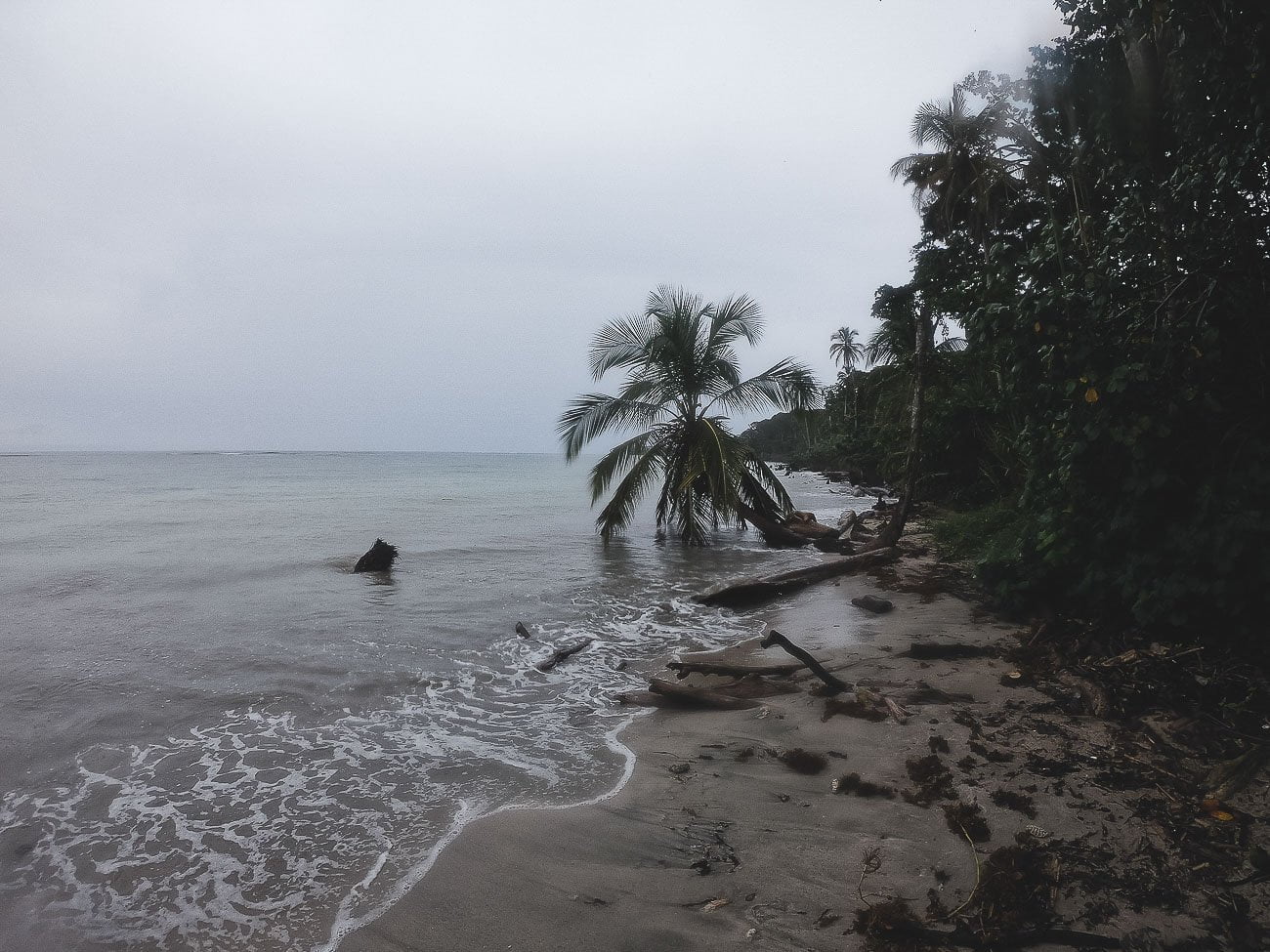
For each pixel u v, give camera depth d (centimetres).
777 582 927
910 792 342
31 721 484
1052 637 566
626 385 1502
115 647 663
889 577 945
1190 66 501
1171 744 367
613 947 246
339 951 251
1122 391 483
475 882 289
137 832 341
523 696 545
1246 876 257
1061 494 578
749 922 255
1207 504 457
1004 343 596
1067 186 777
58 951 257
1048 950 228
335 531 1650
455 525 1797
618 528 1642
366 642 691
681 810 346
